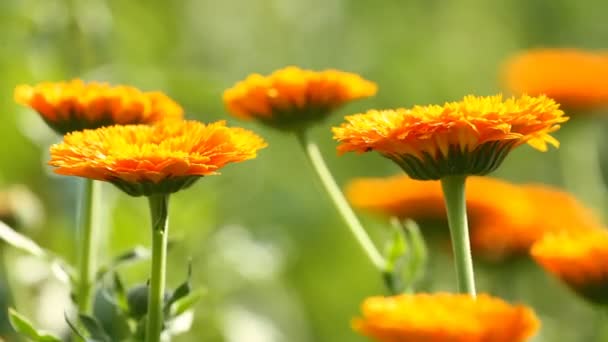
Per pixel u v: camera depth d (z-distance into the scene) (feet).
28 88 2.96
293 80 3.17
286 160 5.63
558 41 7.61
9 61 4.16
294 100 3.18
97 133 2.72
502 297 3.74
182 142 2.69
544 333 4.18
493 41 7.43
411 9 7.32
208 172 2.65
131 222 3.80
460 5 7.51
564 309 4.64
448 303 2.51
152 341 2.76
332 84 3.17
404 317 2.46
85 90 2.96
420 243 3.10
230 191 4.80
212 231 4.08
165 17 6.10
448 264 3.91
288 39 6.81
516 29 7.57
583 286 2.95
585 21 7.66
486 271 3.74
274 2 6.81
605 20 7.66
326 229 4.96
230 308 4.03
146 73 4.58
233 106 3.21
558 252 2.94
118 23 5.48
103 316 3.09
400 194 3.61
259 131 5.53
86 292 3.00
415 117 2.67
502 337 2.46
